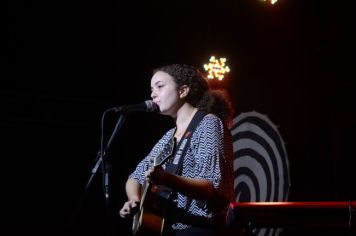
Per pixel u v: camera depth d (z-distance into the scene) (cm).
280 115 663
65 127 799
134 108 366
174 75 348
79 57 808
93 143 808
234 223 247
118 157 786
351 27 593
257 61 718
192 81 347
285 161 632
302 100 635
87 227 792
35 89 788
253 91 717
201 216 303
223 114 343
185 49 810
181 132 339
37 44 793
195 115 336
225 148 314
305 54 646
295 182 618
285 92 664
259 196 671
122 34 817
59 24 802
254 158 693
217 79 755
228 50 770
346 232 252
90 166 807
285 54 677
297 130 634
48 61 797
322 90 611
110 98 810
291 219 246
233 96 750
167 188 317
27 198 791
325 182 585
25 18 788
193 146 320
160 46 819
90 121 799
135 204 333
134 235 321
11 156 788
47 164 798
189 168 317
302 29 657
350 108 575
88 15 809
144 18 820
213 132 315
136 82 815
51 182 798
